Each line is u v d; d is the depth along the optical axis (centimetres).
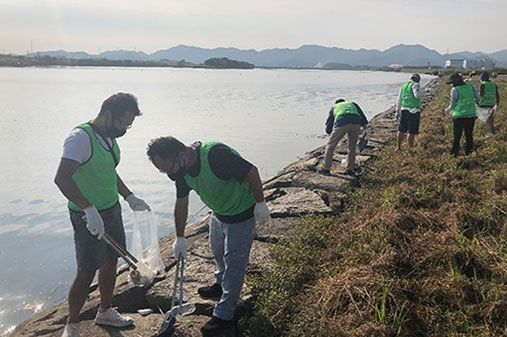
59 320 436
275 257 510
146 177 1107
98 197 373
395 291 409
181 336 386
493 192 673
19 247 700
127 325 404
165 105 2972
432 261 470
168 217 838
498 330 364
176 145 358
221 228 409
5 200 920
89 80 6419
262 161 1352
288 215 661
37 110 2544
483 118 1154
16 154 1352
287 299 423
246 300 426
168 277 478
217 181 371
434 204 644
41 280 603
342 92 4659
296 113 2619
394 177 784
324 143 1656
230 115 2445
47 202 912
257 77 9300
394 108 2347
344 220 620
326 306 396
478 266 461
